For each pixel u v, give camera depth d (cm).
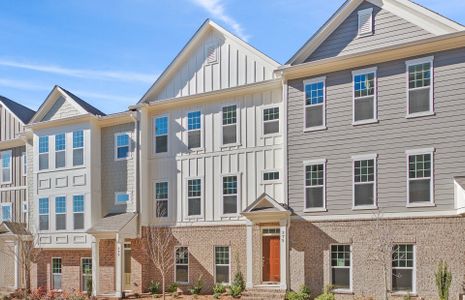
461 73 1883
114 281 2638
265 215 2198
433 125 1920
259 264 2269
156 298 2361
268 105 2359
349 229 2052
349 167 2077
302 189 2169
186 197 2552
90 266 2756
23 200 3188
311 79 2191
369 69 2067
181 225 2547
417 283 1898
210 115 2523
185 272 2511
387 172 1995
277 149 2314
